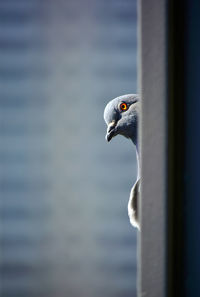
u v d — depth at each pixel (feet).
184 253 8.61
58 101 34.04
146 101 8.50
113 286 33.91
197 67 8.52
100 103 33.86
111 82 33.71
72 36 33.71
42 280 34.17
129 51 33.58
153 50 8.46
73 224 34.04
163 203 8.46
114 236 33.86
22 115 34.19
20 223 34.24
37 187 34.24
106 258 33.88
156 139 8.46
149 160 8.49
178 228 8.63
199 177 8.55
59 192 34.06
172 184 8.53
